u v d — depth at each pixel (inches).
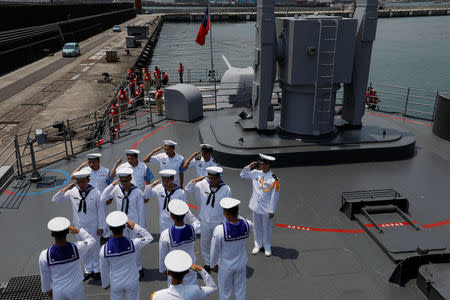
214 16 5546.3
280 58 423.5
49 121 896.9
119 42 2447.1
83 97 1119.0
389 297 222.7
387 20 5152.6
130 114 683.4
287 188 362.3
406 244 266.5
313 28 390.3
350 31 400.8
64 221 175.6
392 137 442.6
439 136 504.1
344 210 318.7
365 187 363.6
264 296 223.9
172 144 284.2
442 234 285.4
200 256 262.7
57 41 2166.6
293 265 251.8
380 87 1354.6
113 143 501.4
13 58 1604.3
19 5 1721.2
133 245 184.1
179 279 146.9
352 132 461.7
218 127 483.8
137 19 4950.8
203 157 291.1
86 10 3058.6
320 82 409.4
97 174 270.4
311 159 411.2
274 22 407.8
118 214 180.9
